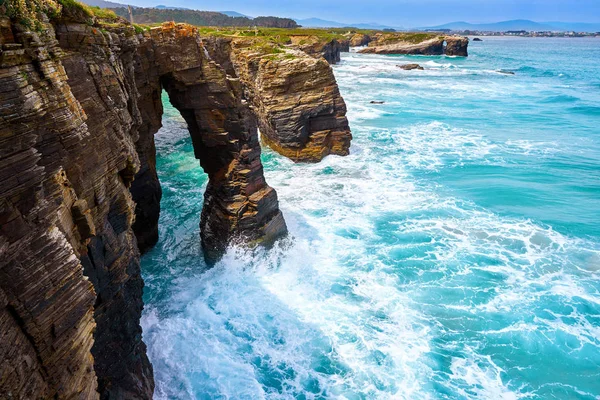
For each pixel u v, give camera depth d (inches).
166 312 830.5
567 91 3474.4
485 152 1851.6
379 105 2812.5
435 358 745.0
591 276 984.3
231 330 792.9
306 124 1649.9
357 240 1108.5
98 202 492.1
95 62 531.5
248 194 955.3
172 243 1086.4
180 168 1600.6
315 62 1612.9
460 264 1015.0
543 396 685.3
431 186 1472.7
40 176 339.0
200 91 878.4
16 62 336.8
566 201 1371.8
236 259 959.0
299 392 671.8
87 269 463.2
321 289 913.5
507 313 857.5
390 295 900.0
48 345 347.3
